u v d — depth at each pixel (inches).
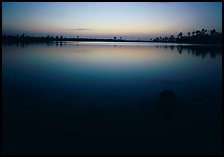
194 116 309.7
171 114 317.1
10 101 367.6
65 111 325.4
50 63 858.1
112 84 506.0
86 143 235.1
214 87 482.6
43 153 215.6
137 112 325.1
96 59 1038.4
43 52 1390.3
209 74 650.8
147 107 346.9
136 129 268.8
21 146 226.8
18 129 264.5
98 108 340.8
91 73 651.5
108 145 231.5
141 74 649.6
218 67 792.3
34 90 441.4
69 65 812.6
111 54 1374.3
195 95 416.5
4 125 274.7
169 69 752.3
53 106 346.6
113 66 808.3
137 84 510.6
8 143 232.1
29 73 632.4
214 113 320.8
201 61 983.0
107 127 273.6
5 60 924.0
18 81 521.3
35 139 241.4
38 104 354.6
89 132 260.1
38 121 288.7
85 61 948.6
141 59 1069.8
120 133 258.4
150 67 795.4
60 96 402.0
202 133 258.2
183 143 236.5
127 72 681.6
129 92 437.7
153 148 226.2
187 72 690.2
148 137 248.5
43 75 605.6
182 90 456.8
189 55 1322.6
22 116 304.0
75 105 353.1
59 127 272.1
